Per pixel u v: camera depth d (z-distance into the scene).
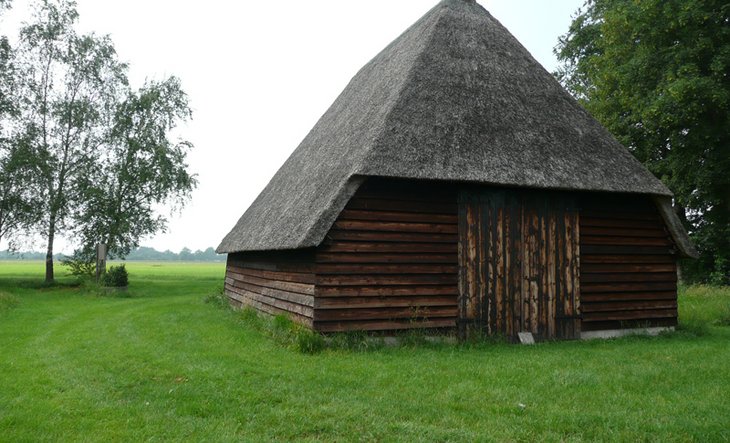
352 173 9.79
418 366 8.36
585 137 12.30
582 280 11.88
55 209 28.33
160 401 6.55
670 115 19.39
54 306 18.78
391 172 9.86
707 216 23.86
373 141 10.29
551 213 11.67
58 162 29.33
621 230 12.39
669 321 12.67
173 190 31.19
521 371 8.12
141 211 30.73
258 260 14.79
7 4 27.20
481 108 11.73
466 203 11.04
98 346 10.34
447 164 10.37
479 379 7.66
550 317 11.43
